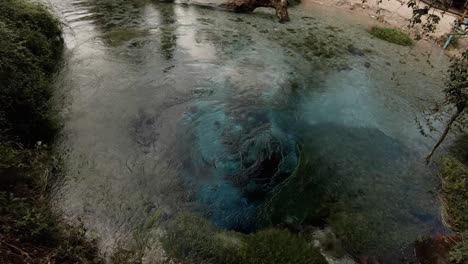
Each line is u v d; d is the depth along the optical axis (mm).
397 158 5895
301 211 4727
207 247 3984
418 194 5152
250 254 3928
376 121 6895
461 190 5039
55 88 6566
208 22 10555
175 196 4750
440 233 4492
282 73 8266
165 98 6797
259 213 4633
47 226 3568
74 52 7965
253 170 5277
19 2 7477
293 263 3859
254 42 9602
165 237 4105
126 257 3623
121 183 4863
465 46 9727
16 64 5359
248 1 11219
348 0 12875
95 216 4320
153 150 5488
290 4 12734
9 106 5070
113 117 6121
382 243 4324
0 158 4270
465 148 6242
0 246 3074
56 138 5477
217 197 4785
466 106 5082
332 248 4223
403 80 8398
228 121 6297
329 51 9492
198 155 5438
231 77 7832
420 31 10602
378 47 9922
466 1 10812
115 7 10828
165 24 10070
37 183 4453
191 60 8320
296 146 5945
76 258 3416
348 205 4879
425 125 6848
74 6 10391
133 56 8156
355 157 5848
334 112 7059
